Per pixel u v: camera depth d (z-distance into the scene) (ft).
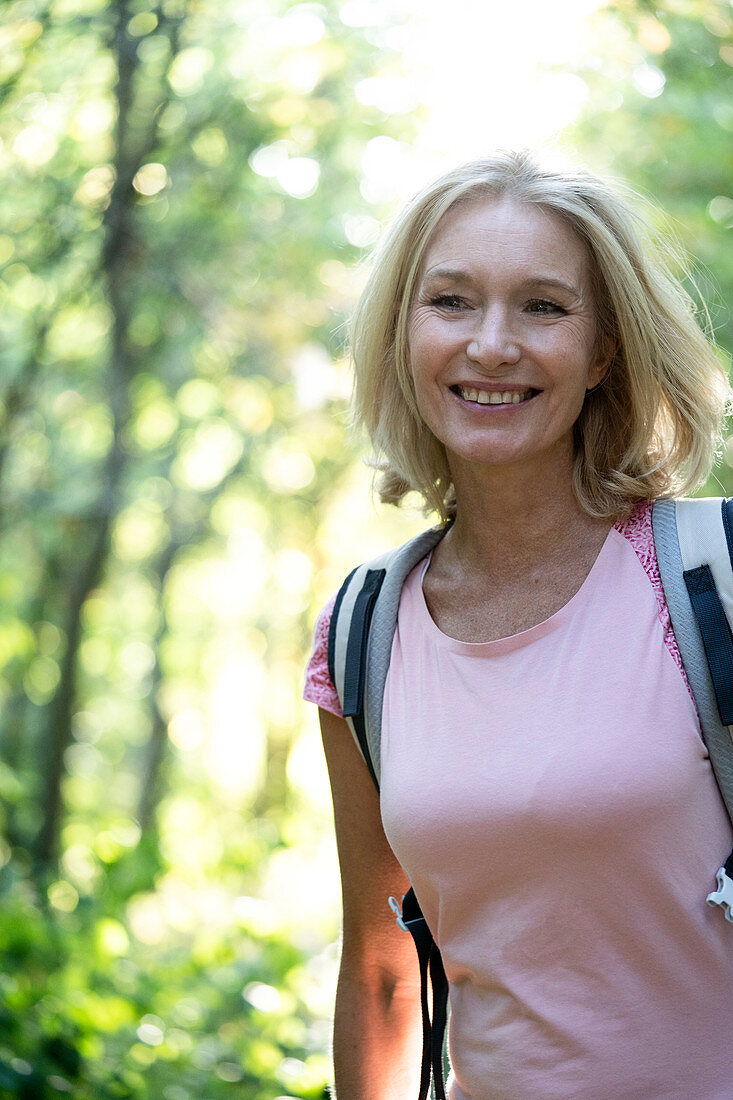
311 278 23.38
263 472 34.47
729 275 18.66
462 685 5.71
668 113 18.99
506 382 5.68
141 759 57.41
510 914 5.49
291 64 21.76
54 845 28.09
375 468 6.94
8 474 27.32
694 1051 5.30
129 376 24.80
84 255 21.04
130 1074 13.11
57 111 21.03
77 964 15.07
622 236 5.73
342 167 23.76
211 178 22.50
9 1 18.33
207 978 16.63
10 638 25.82
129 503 31.09
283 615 50.14
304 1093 13.69
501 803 5.38
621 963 5.34
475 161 5.82
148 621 51.65
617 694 5.34
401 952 6.64
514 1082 5.47
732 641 5.25
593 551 5.83
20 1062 12.18
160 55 20.81
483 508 5.99
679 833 5.22
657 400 5.82
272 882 21.85
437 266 5.77
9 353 25.71
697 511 5.55
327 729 6.41
